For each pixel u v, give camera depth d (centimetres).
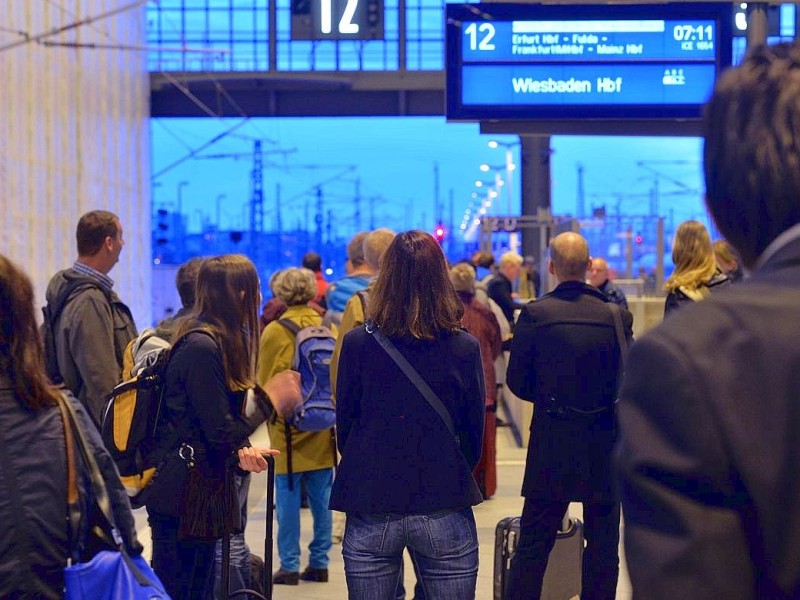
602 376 445
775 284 109
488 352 793
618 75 976
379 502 346
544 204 2566
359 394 358
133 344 404
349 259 677
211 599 392
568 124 980
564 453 443
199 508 369
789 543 101
